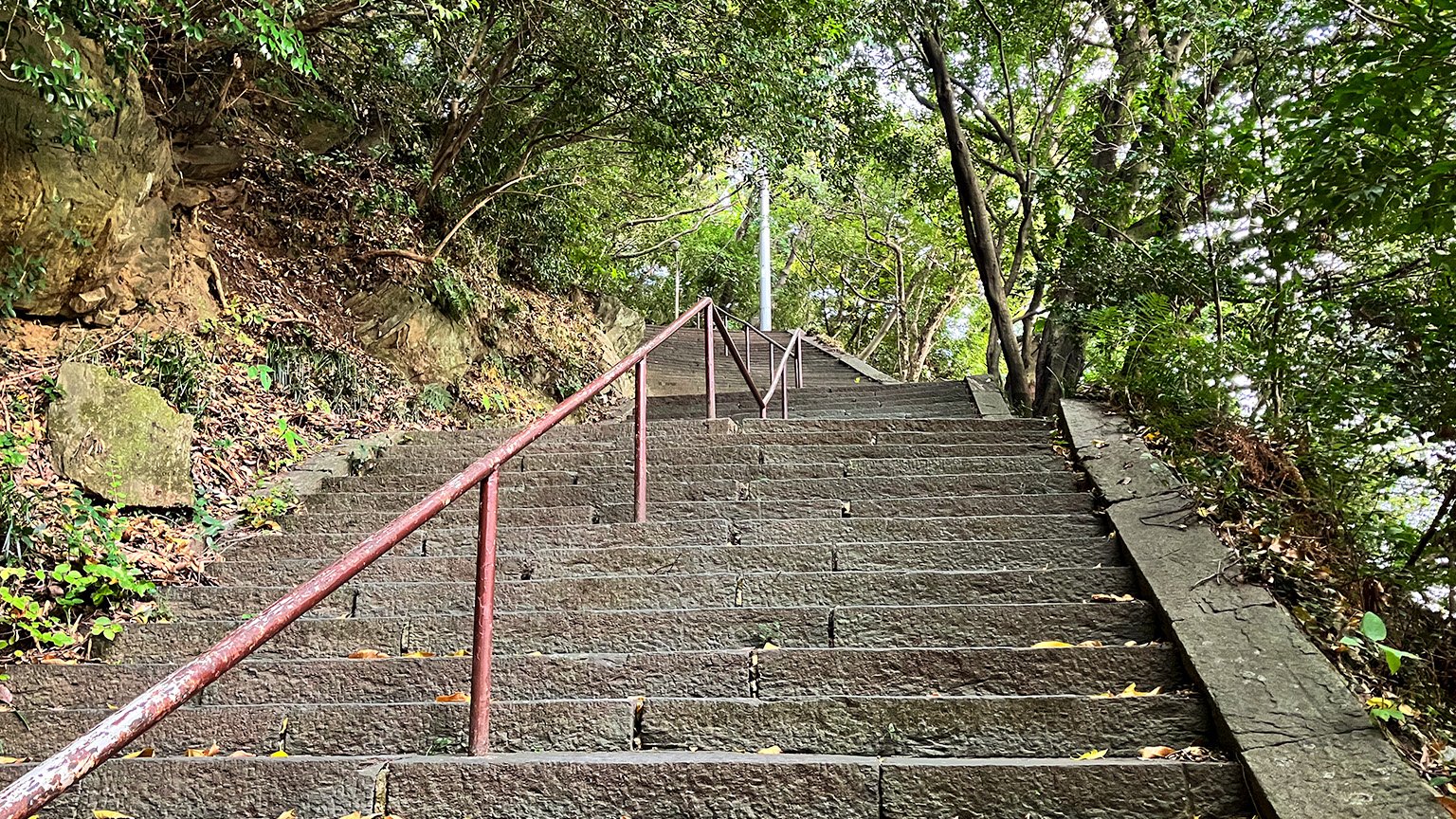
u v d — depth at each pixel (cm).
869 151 1023
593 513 457
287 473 568
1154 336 515
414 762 250
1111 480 431
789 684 301
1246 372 475
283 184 841
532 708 283
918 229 2178
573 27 792
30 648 368
